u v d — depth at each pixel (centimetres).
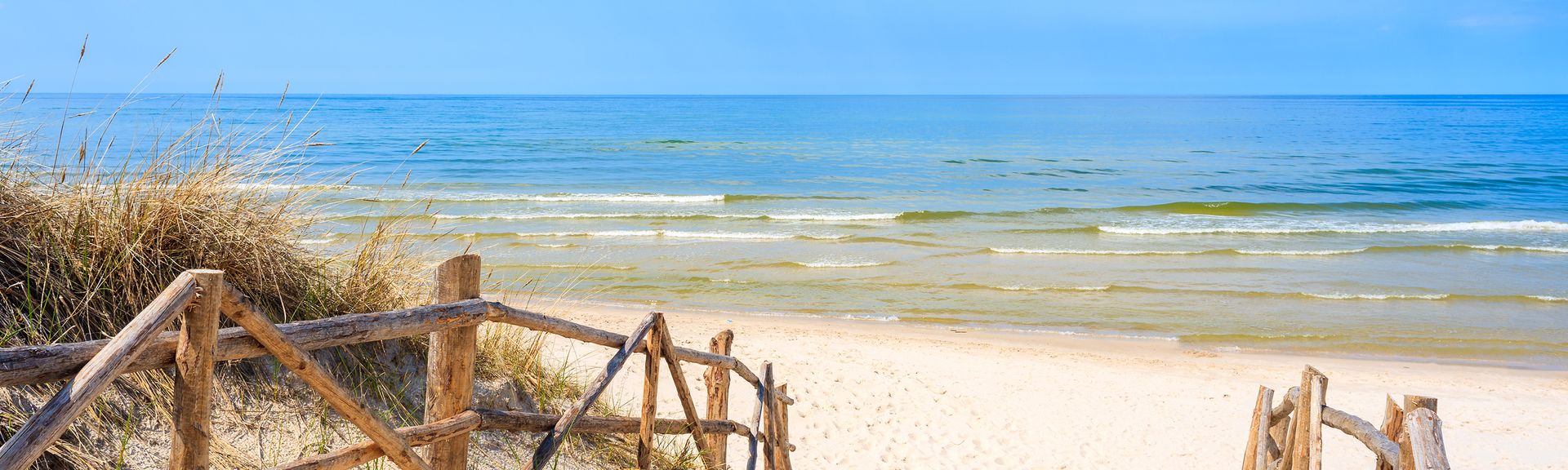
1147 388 973
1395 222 2325
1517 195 2889
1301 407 412
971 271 1636
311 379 243
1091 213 2444
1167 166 3909
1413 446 310
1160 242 1983
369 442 277
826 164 3969
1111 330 1259
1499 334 1257
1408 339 1226
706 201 2659
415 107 13650
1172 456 773
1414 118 10300
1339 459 773
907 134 6694
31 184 374
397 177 3162
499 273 1478
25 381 182
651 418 420
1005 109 14538
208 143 430
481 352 514
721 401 538
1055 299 1438
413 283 536
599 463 516
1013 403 884
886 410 829
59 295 343
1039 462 739
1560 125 8162
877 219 2291
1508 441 820
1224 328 1277
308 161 654
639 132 6512
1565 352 1170
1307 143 5638
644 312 1247
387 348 447
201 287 206
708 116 10606
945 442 764
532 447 480
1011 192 2962
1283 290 1508
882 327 1238
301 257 453
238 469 341
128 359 187
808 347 1045
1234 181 3306
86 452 304
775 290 1459
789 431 752
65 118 386
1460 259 1788
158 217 378
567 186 2997
